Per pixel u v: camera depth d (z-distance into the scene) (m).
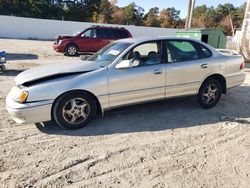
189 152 4.22
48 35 32.31
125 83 5.12
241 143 4.56
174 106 6.38
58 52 16.61
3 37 29.91
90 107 4.99
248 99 7.16
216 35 13.48
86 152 4.15
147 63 5.39
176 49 5.72
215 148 4.37
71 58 15.23
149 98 5.43
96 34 16.77
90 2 53.56
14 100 4.66
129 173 3.64
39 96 4.59
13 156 4.00
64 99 4.75
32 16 45.78
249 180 3.53
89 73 4.93
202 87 6.05
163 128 5.11
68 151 4.18
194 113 5.95
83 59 6.29
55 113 4.76
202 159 4.02
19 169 3.68
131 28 35.00
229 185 3.42
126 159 3.98
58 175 3.56
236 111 6.17
